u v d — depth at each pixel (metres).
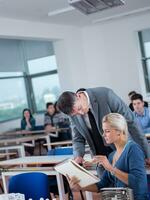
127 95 8.00
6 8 5.68
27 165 3.65
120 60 8.02
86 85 8.20
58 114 7.04
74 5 4.46
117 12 7.04
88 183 1.97
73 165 1.99
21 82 9.41
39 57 9.40
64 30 7.71
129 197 1.61
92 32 8.23
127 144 1.94
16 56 9.30
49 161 3.44
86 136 2.50
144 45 8.05
